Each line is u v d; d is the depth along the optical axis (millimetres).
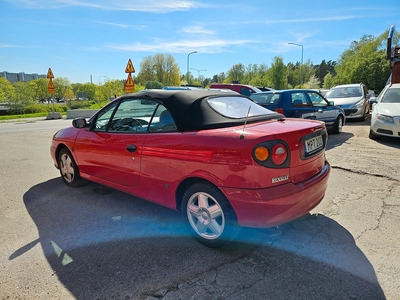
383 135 7777
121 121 3695
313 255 2713
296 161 2621
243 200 2484
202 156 2666
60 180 5180
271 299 2154
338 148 7117
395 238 2965
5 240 3105
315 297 2168
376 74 37250
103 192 4516
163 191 3135
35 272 2541
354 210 3631
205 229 2916
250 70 71812
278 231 3152
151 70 71062
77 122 4156
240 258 2695
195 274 2465
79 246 2959
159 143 3043
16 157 7145
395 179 4711
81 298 2213
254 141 2414
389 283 2311
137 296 2219
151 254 2787
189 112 2977
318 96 8781
